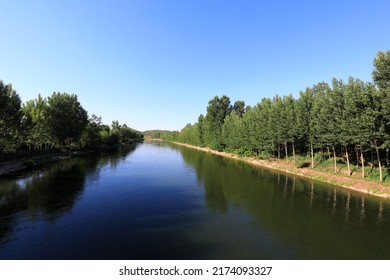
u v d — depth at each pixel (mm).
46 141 60875
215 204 23406
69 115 68250
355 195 27281
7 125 39375
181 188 29828
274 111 52219
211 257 13336
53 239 15266
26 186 28750
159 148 119750
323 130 36906
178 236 16062
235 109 108188
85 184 30828
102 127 120438
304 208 22453
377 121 26438
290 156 55469
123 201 23953
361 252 14133
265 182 34094
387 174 30547
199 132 116250
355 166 37188
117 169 44094
